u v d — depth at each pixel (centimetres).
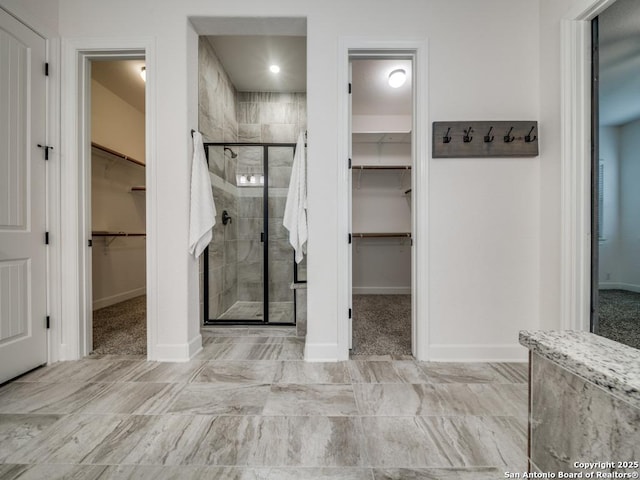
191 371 165
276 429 115
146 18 178
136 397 138
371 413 126
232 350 196
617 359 47
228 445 107
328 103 179
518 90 179
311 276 180
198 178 185
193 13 178
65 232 179
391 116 380
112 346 202
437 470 96
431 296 181
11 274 155
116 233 306
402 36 178
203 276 252
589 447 46
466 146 177
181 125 180
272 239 314
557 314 164
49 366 170
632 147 155
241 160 312
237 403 133
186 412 126
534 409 58
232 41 253
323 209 181
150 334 179
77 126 180
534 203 179
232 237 304
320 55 178
